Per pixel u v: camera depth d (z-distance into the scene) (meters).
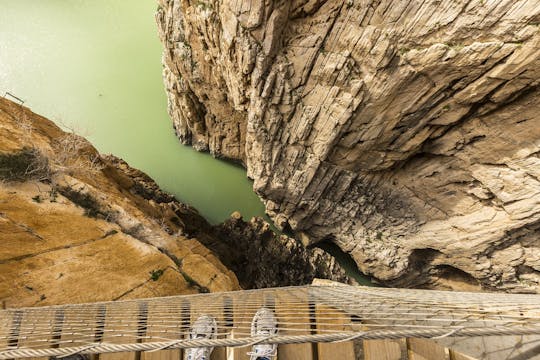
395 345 2.66
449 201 15.57
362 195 17.12
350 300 3.84
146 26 24.56
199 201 21.98
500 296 5.18
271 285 17.33
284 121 14.34
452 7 8.70
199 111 19.66
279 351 3.04
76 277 6.36
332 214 18.53
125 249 7.49
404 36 9.70
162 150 22.66
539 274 16.33
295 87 12.75
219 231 19.23
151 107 23.03
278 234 21.45
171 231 10.24
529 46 8.66
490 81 10.04
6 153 6.57
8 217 6.10
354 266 22.44
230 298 4.96
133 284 7.05
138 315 4.21
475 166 13.47
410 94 11.20
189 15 13.29
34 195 6.76
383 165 14.96
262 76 12.63
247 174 20.89
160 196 17.53
